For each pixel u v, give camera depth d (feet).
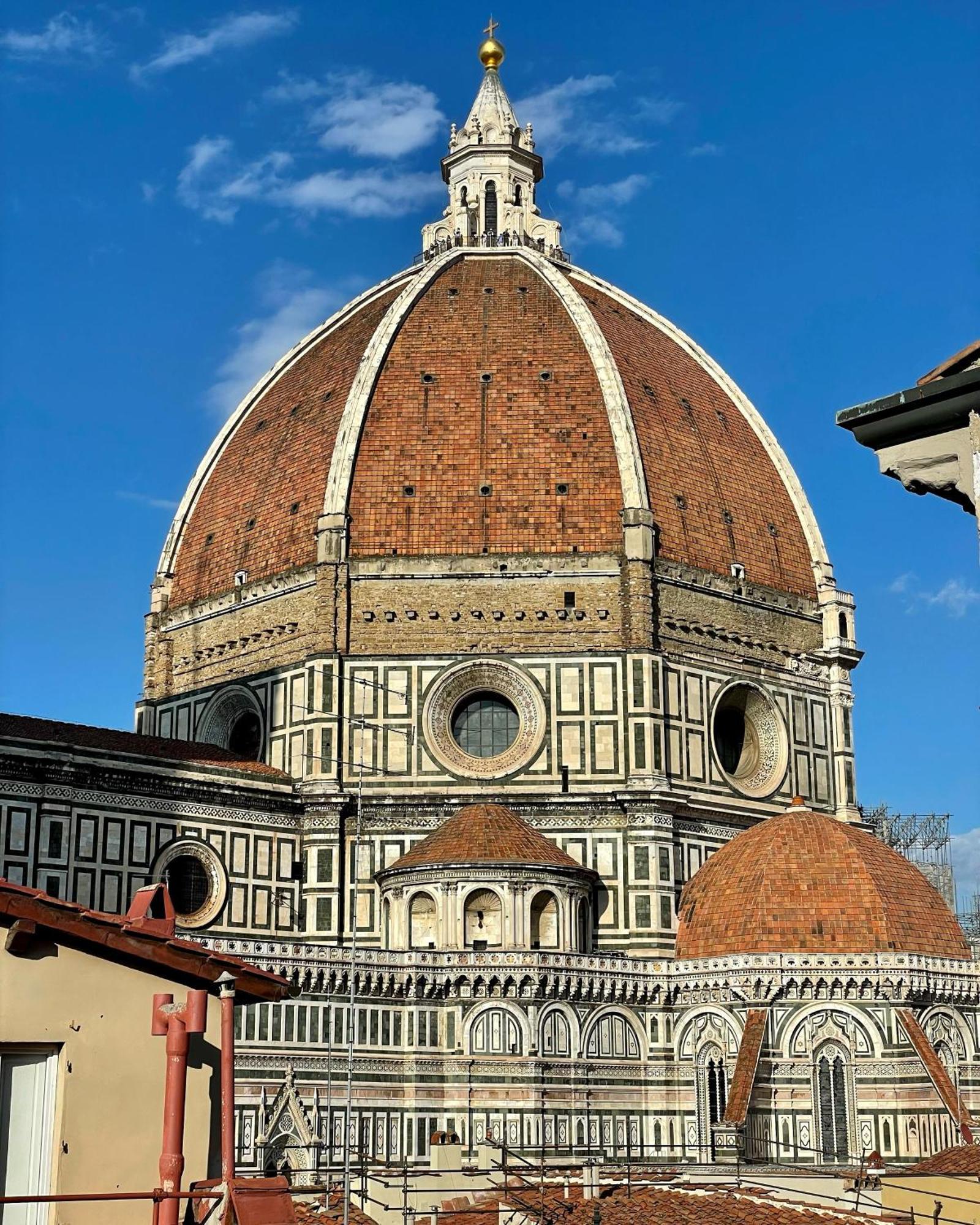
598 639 394.73
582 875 366.43
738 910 367.25
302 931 376.27
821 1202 250.57
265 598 412.77
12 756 340.18
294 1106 319.68
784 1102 348.79
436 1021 346.74
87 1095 107.76
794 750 422.00
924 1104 342.44
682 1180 267.80
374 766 387.34
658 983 365.20
